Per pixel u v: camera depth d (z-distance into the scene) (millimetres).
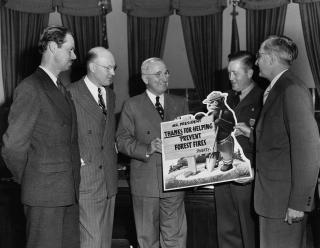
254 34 6180
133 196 3248
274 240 2609
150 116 3211
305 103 2438
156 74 3164
